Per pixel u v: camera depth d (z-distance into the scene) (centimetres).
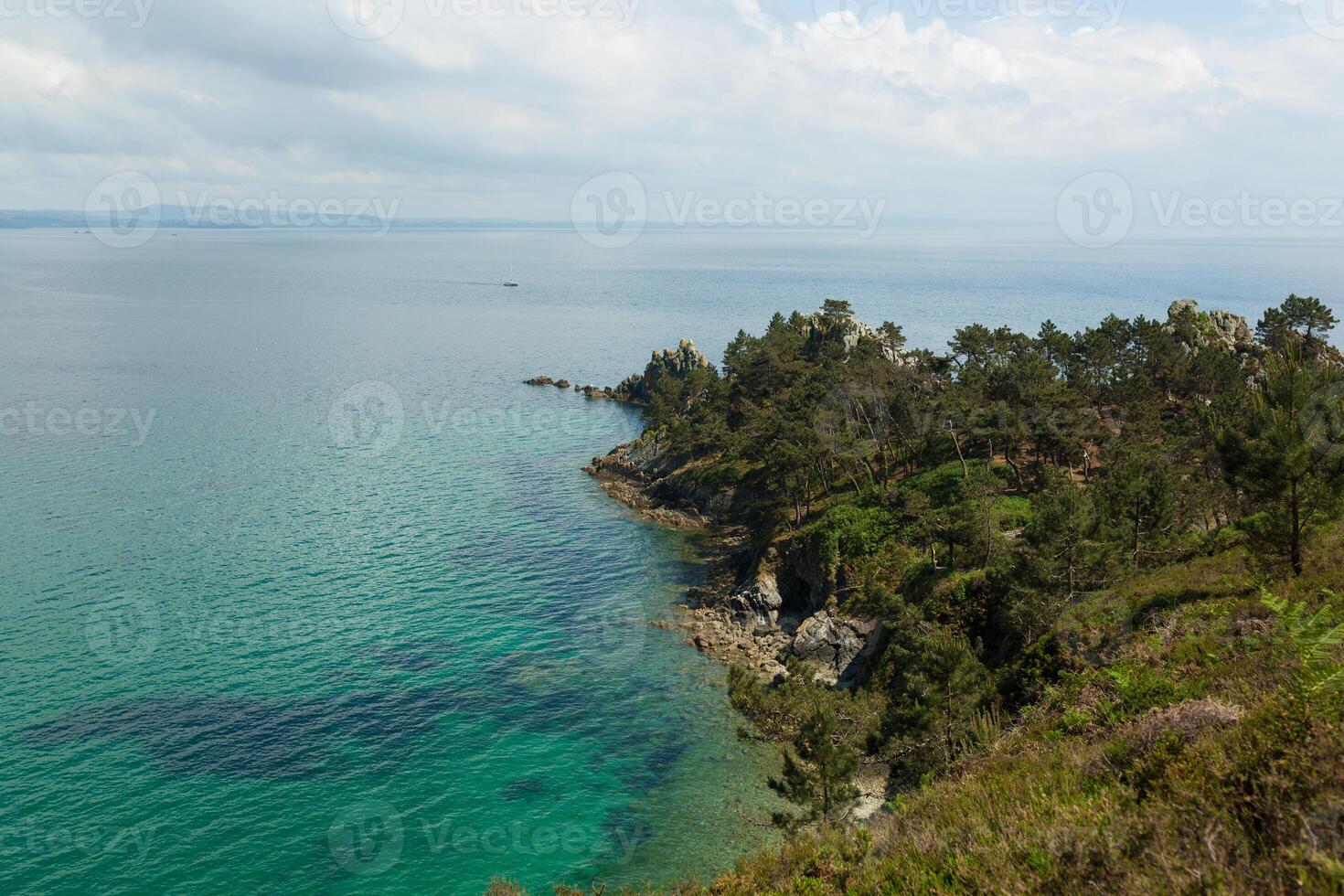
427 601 8775
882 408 11125
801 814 4984
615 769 5912
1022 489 9125
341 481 13138
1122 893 1109
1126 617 4119
